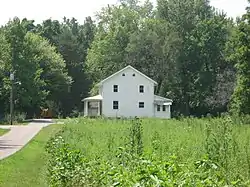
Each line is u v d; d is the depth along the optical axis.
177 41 80.19
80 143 21.92
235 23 82.12
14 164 21.12
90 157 15.84
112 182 10.17
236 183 9.41
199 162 10.78
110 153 16.97
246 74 55.31
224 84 77.62
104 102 73.25
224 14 84.81
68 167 13.62
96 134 27.94
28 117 77.31
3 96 72.00
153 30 82.50
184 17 84.75
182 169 9.95
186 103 81.88
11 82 65.44
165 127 30.91
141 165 10.35
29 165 20.89
